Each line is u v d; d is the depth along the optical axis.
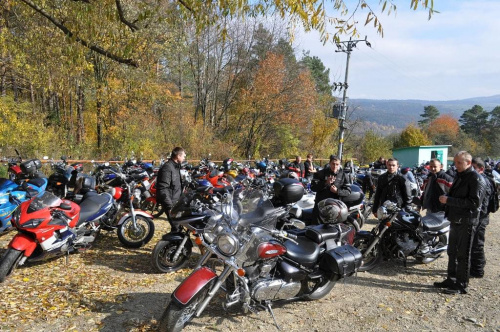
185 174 8.84
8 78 21.19
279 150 35.94
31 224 5.10
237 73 31.69
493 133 73.75
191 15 6.96
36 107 21.22
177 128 24.48
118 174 7.14
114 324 4.20
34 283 5.14
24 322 4.14
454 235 5.40
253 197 4.38
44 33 9.77
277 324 4.36
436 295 5.33
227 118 32.38
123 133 21.64
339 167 6.68
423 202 7.29
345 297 5.20
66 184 8.56
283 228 5.15
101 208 6.32
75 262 6.03
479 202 5.12
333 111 25.97
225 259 3.96
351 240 5.31
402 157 29.67
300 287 4.49
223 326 4.25
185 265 6.04
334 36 6.29
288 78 31.97
